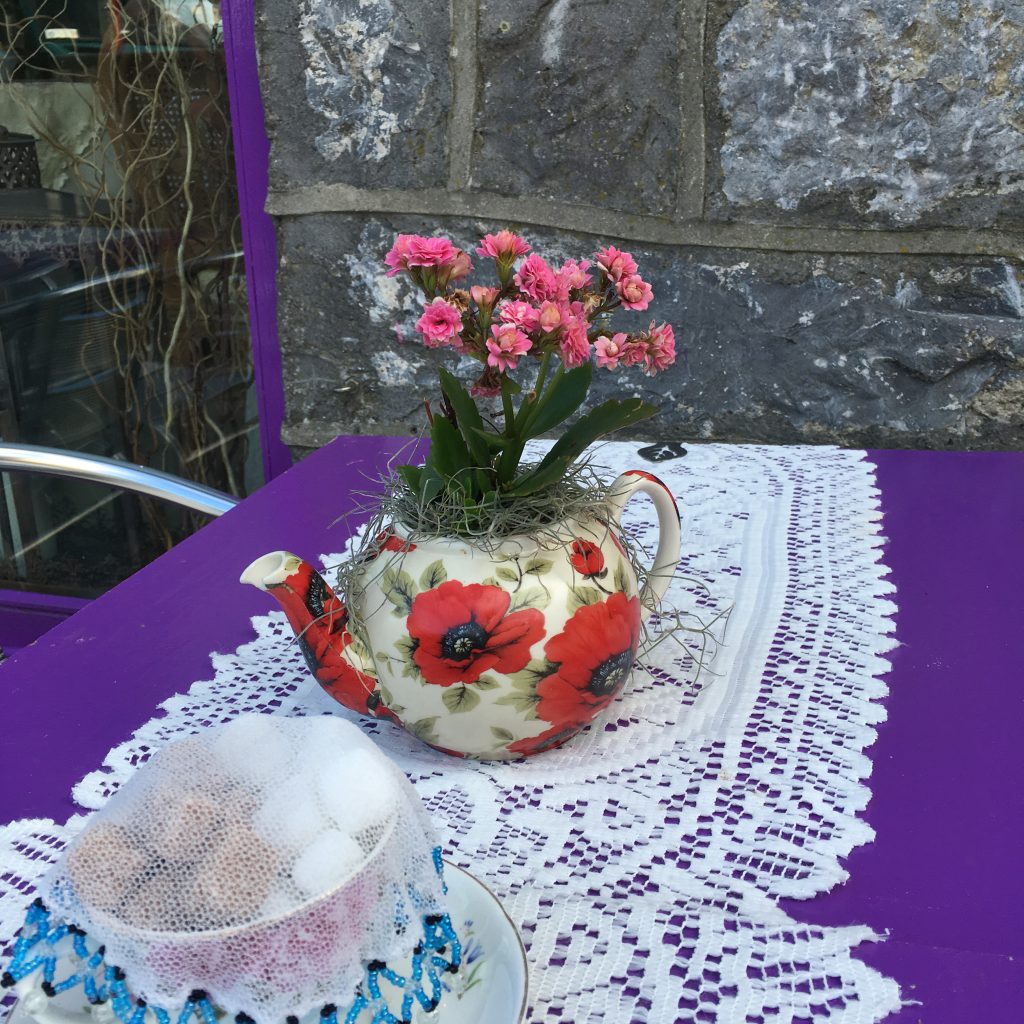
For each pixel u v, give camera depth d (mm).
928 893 532
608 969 489
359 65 1377
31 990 397
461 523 623
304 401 1572
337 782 409
